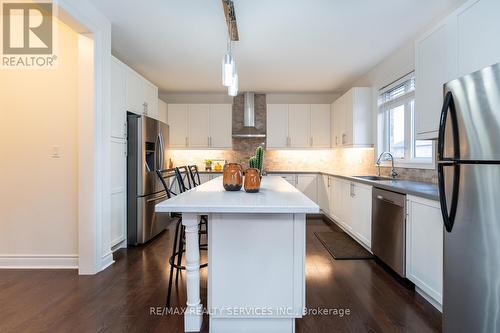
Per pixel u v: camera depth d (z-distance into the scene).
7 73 2.70
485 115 1.28
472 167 1.35
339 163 5.39
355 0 2.35
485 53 1.69
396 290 2.24
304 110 5.37
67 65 2.68
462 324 1.45
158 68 4.09
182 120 5.41
